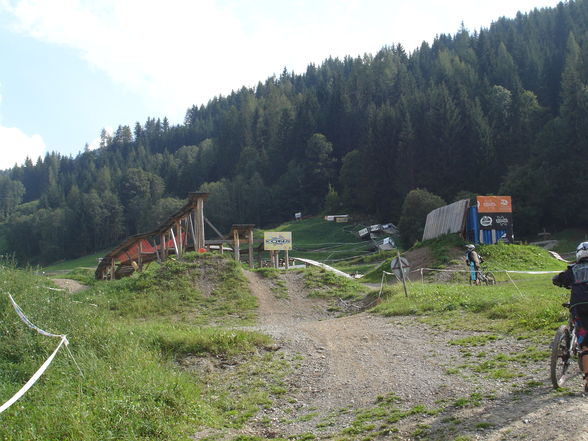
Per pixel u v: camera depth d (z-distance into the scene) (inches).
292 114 5036.9
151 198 4963.1
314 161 4478.3
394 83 4751.5
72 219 4478.3
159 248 1407.5
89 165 6141.7
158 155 6215.6
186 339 456.4
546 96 3764.8
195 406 322.3
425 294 653.3
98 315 506.3
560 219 2711.6
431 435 238.7
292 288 853.2
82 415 276.8
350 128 4616.1
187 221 1248.8
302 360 420.8
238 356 437.4
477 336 419.5
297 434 280.2
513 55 4266.7
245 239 1295.5
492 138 3186.5
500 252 1045.2
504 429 224.8
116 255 1414.9
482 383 299.7
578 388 260.2
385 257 2260.1
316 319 718.5
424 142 3334.2
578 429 204.8
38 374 253.6
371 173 3577.8
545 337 374.6
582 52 3331.7
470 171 3164.4
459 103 3405.5
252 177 4692.4
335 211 3998.5
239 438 277.9
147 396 315.0
